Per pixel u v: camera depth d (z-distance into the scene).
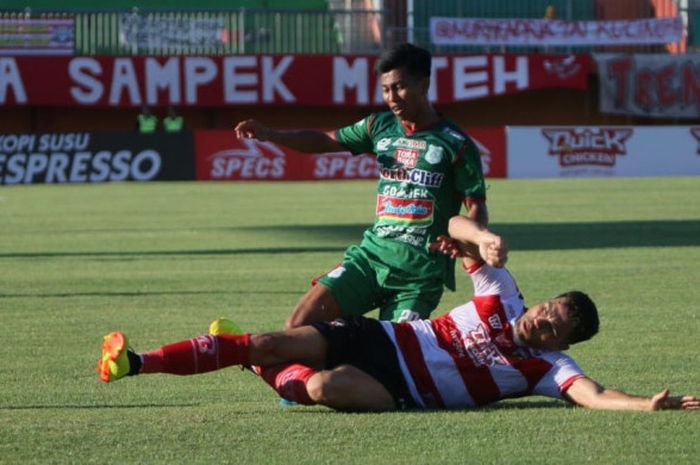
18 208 62.59
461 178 18.00
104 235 48.53
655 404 15.72
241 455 13.73
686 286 32.41
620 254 40.75
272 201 66.56
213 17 95.38
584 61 97.50
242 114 99.88
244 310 28.52
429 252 18.00
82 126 98.88
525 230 49.88
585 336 15.97
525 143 87.00
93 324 26.36
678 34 97.88
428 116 18.23
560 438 14.48
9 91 91.88
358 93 95.50
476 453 13.79
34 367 21.06
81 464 13.37
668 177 87.19
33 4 99.94
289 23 97.12
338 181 85.81
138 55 93.25
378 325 16.36
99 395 18.36
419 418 15.66
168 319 27.11
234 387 19.11
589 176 87.75
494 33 96.38
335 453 13.81
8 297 30.84
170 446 14.16
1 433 14.88
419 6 98.88
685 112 98.50
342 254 41.19
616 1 101.69
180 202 66.12
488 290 16.27
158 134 85.00
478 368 16.16
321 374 15.92
